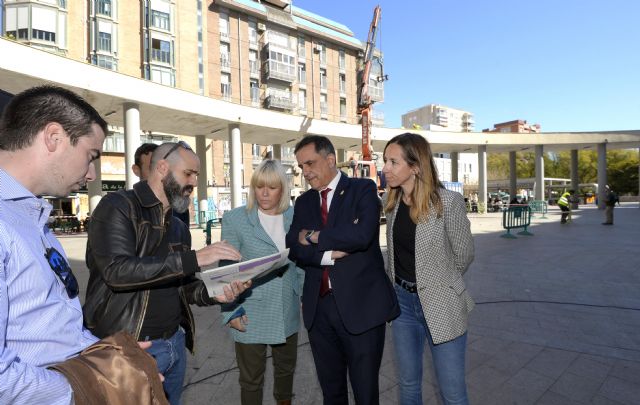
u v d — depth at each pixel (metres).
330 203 2.21
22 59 11.86
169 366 1.84
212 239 14.94
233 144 19.91
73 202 24.59
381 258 2.24
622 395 2.78
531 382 3.01
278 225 2.57
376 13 23.44
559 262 8.02
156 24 27.27
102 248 1.58
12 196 1.01
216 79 31.00
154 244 1.76
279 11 35.75
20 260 0.98
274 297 2.40
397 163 2.07
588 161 59.41
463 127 118.62
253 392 2.43
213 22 31.16
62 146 1.08
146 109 16.72
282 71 34.88
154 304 1.76
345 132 24.88
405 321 2.22
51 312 1.07
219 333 4.33
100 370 0.98
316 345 2.24
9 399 0.79
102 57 25.50
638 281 6.20
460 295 2.06
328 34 38.31
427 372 3.29
